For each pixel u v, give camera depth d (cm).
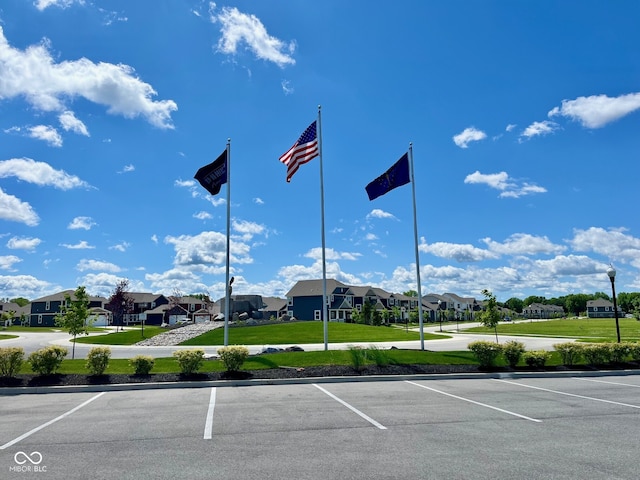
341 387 1316
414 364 1630
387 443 733
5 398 1153
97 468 617
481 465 626
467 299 14325
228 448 707
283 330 4162
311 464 631
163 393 1218
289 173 2078
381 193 2188
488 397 1152
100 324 8294
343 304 7994
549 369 1648
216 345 3362
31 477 584
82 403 1080
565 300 16500
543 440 751
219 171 2052
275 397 1152
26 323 8856
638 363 1770
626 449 700
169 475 591
